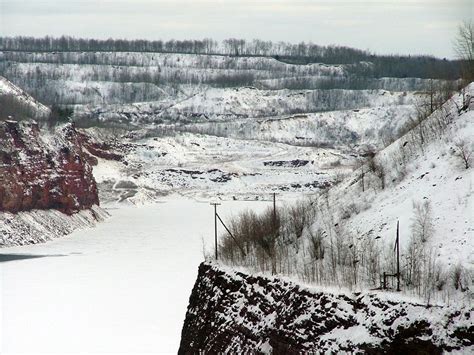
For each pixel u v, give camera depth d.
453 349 43.97
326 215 66.25
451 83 74.38
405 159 65.75
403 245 54.41
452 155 60.44
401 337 45.78
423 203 57.47
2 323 110.06
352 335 48.47
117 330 105.56
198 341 62.94
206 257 69.19
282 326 53.88
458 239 51.53
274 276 57.69
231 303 60.72
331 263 56.84
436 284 48.03
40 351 96.62
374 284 50.62
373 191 65.19
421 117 71.44
